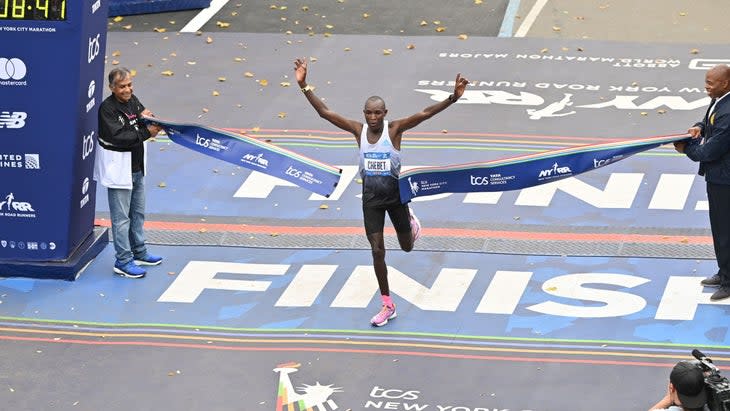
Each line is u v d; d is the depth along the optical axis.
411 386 25.98
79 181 31.25
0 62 29.66
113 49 50.28
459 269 31.30
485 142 39.66
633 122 41.09
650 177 36.47
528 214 34.38
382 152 26.95
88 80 30.72
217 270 31.72
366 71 47.12
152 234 33.84
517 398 25.38
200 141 30.52
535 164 29.06
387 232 33.62
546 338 27.88
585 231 33.22
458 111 42.69
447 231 33.47
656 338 27.72
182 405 25.44
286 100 44.19
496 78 45.97
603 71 46.47
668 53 48.41
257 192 36.50
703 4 55.19
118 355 27.64
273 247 32.94
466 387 25.88
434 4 56.25
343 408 25.16
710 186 28.44
